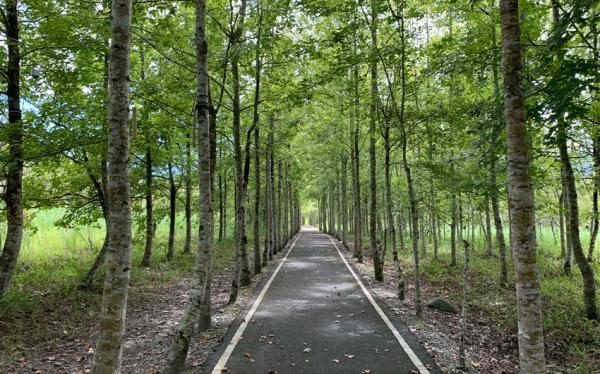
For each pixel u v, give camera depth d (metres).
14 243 9.20
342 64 10.55
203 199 6.37
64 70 10.09
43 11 9.10
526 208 4.36
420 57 10.77
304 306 10.23
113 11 4.32
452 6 12.09
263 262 18.39
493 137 9.02
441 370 6.04
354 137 20.36
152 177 17.28
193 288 6.05
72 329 8.55
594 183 12.79
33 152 9.34
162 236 26.69
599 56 8.44
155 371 6.07
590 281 9.92
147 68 13.71
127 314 9.90
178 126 12.41
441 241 31.08
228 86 12.88
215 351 6.80
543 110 7.12
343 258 21.59
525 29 9.19
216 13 9.91
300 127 18.39
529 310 4.24
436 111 10.18
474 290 13.40
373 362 6.35
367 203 31.78
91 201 13.65
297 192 43.88
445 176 10.40
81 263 15.23
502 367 7.00
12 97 9.14
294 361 6.38
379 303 10.60
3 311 8.45
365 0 10.28
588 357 7.89
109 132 4.25
